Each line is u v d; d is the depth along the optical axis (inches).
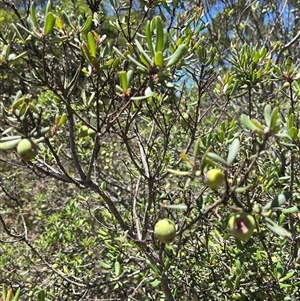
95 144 14.0
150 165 22.4
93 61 12.6
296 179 18.8
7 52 12.3
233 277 18.9
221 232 20.1
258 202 17.6
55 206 41.5
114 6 16.9
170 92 19.0
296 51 40.5
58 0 29.9
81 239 33.1
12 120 11.2
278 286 17.5
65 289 24.6
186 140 29.0
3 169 43.0
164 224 10.5
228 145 18.2
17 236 18.4
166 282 16.0
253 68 16.8
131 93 13.3
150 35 10.6
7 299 11.8
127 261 21.6
